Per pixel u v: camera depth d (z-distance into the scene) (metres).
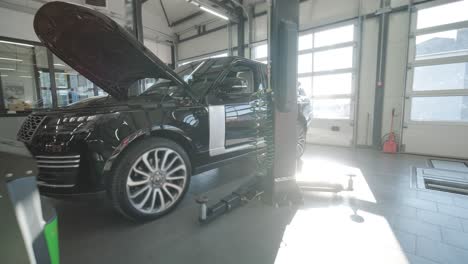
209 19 6.95
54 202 1.88
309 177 2.14
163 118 1.60
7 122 4.50
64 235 1.40
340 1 4.47
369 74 4.27
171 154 1.66
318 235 1.35
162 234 1.40
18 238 0.50
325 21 4.65
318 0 4.73
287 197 1.79
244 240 1.32
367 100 4.33
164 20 7.55
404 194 1.97
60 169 1.31
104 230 1.45
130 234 1.40
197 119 1.81
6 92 4.65
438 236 1.33
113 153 1.36
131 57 1.56
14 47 4.71
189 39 7.63
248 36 6.07
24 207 0.52
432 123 3.65
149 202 1.56
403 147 3.94
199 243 1.30
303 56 5.05
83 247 1.27
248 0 5.86
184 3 6.79
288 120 1.76
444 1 3.43
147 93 2.12
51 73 5.16
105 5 5.61
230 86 2.05
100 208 1.77
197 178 2.45
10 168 0.50
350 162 3.20
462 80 3.41
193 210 1.71
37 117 1.48
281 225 1.47
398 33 3.89
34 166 0.55
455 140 3.48
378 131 4.22
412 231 1.38
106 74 1.78
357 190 2.07
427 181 2.42
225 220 1.55
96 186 1.37
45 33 1.58
